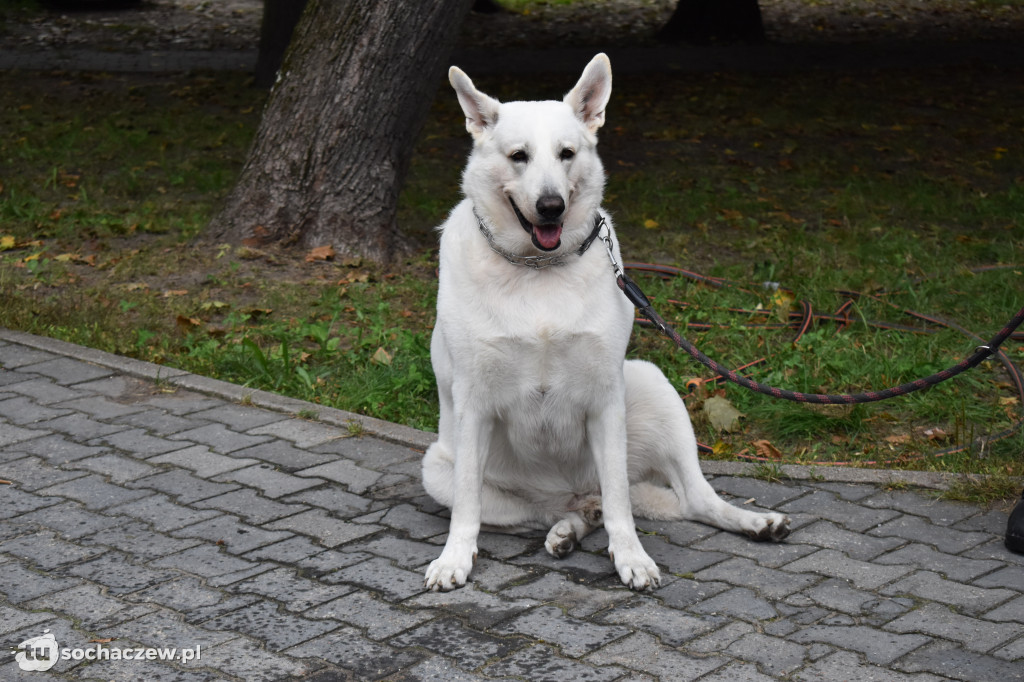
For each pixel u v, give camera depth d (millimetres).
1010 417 5387
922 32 20172
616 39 19406
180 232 8766
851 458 5070
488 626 3467
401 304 7172
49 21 20703
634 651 3301
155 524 4250
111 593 3682
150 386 5844
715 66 16984
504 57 17719
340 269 7801
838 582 3752
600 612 3561
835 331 6605
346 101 7980
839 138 12617
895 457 5008
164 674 3188
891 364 5926
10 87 15031
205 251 8094
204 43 18984
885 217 9430
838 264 7934
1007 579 3746
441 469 4172
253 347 6039
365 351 6355
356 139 8039
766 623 3473
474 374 3771
